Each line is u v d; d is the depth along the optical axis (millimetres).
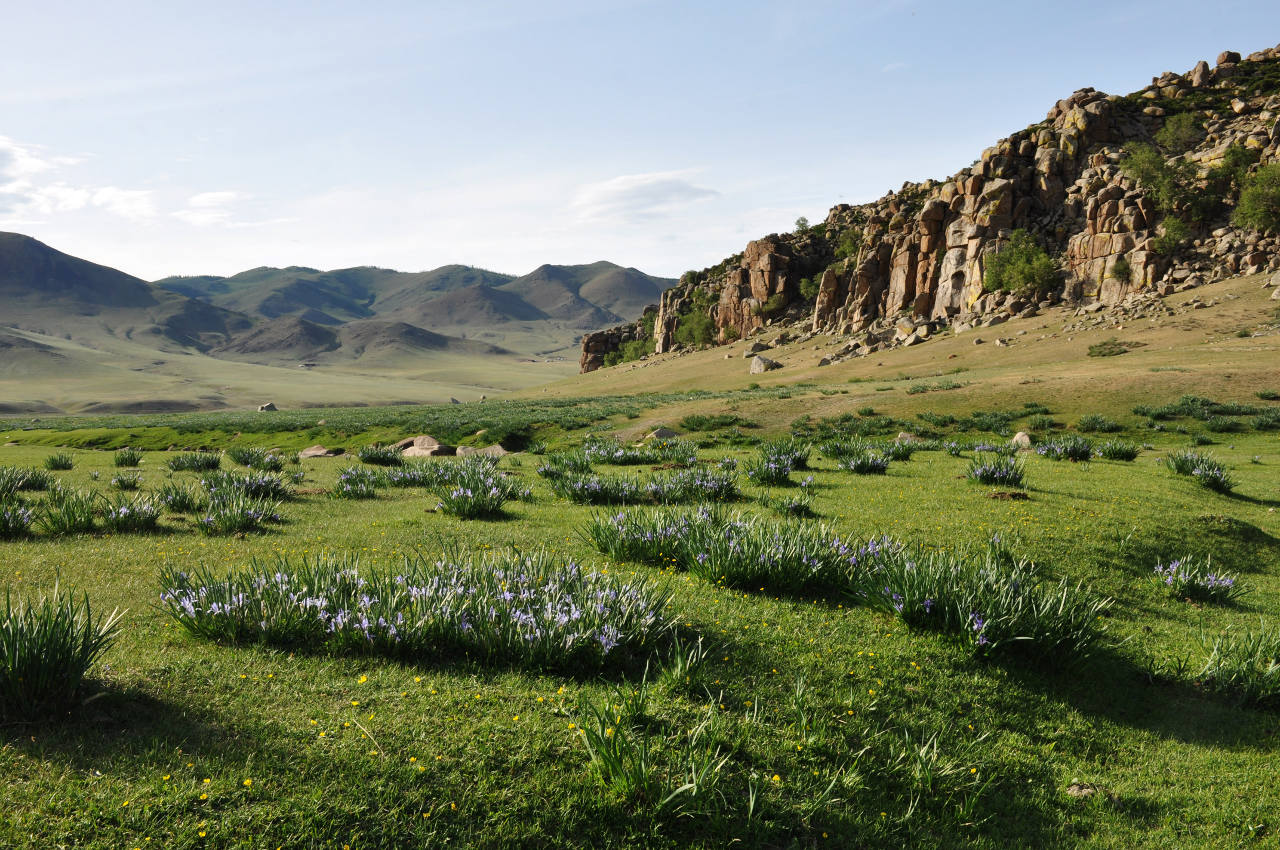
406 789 4152
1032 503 13680
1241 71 132625
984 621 7055
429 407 86125
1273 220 89938
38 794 3760
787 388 73312
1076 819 5012
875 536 10812
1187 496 15922
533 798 4227
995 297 109812
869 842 4441
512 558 8086
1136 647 7965
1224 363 55469
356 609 6164
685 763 4625
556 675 5727
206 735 4461
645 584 7293
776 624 7293
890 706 5938
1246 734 6402
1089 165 114812
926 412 46781
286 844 3662
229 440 52000
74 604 6828
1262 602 10039
